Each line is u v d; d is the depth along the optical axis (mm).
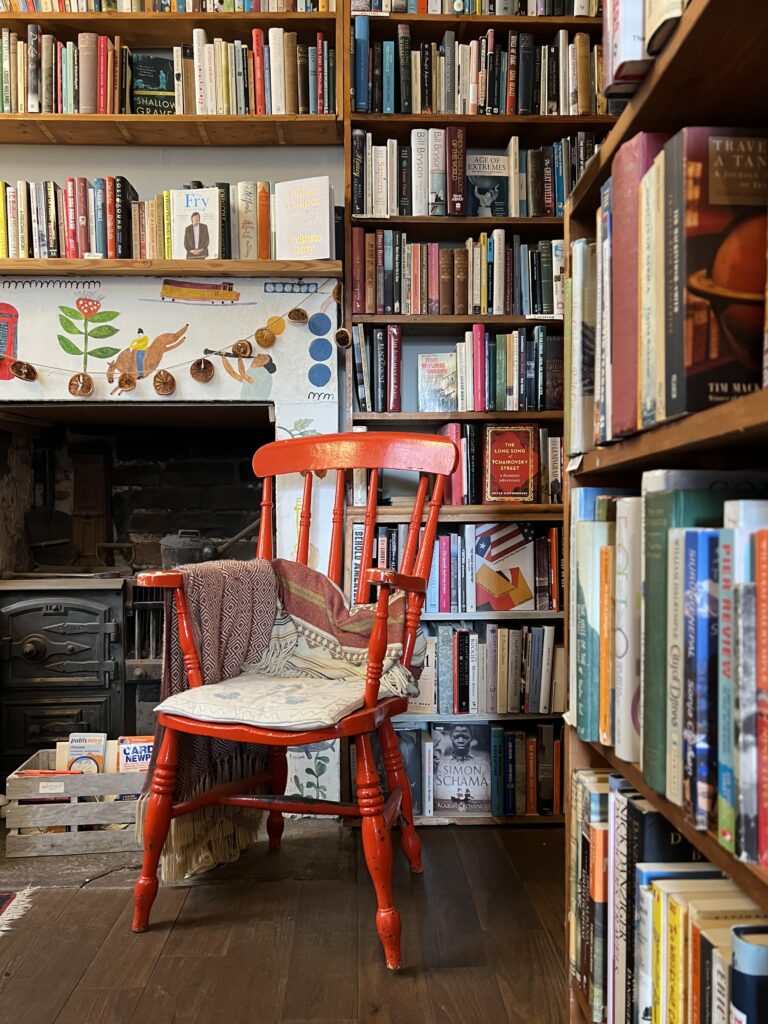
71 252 2186
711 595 716
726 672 681
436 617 2191
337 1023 1265
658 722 795
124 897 1706
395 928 1422
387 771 1815
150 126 2260
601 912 1022
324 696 1517
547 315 2199
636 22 851
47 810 1923
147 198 2416
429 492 2221
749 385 751
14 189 2180
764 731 626
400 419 2205
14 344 2189
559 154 2236
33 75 2215
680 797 752
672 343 772
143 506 2838
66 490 2816
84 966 1431
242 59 2227
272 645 1844
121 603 2312
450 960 1452
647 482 840
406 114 2188
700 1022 761
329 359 2232
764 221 758
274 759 1931
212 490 2848
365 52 2174
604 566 981
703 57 795
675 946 817
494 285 2215
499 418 2199
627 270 900
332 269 2148
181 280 2215
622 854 971
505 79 2199
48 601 2289
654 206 822
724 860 687
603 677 986
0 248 2176
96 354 2205
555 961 1446
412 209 2205
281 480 2256
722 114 914
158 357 2215
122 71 2252
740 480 821
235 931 1560
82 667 2297
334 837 2062
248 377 2227
